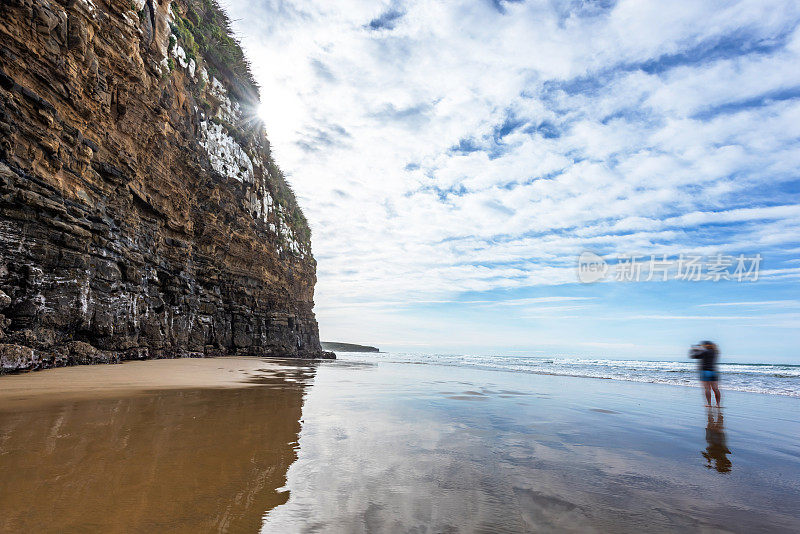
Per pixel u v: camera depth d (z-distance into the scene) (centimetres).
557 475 349
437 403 753
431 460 374
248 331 2577
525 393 1006
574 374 1956
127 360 1388
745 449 491
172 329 1784
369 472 331
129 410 555
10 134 962
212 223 2230
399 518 244
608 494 309
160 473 304
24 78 1012
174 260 1875
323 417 568
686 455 449
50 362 1019
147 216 1673
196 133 2181
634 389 1248
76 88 1185
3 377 834
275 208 3161
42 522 214
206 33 2520
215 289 2294
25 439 379
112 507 239
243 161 2638
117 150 1411
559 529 240
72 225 1136
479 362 3681
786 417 772
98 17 1339
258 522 229
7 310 950
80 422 462
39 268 1027
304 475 317
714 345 921
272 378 1141
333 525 230
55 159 1088
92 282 1220
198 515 235
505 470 355
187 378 1017
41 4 1050
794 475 388
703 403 962
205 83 2336
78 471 298
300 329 3400
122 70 1437
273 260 2977
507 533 230
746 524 266
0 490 255
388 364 2533
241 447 389
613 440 503
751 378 2050
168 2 1811
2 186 935
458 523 240
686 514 279
